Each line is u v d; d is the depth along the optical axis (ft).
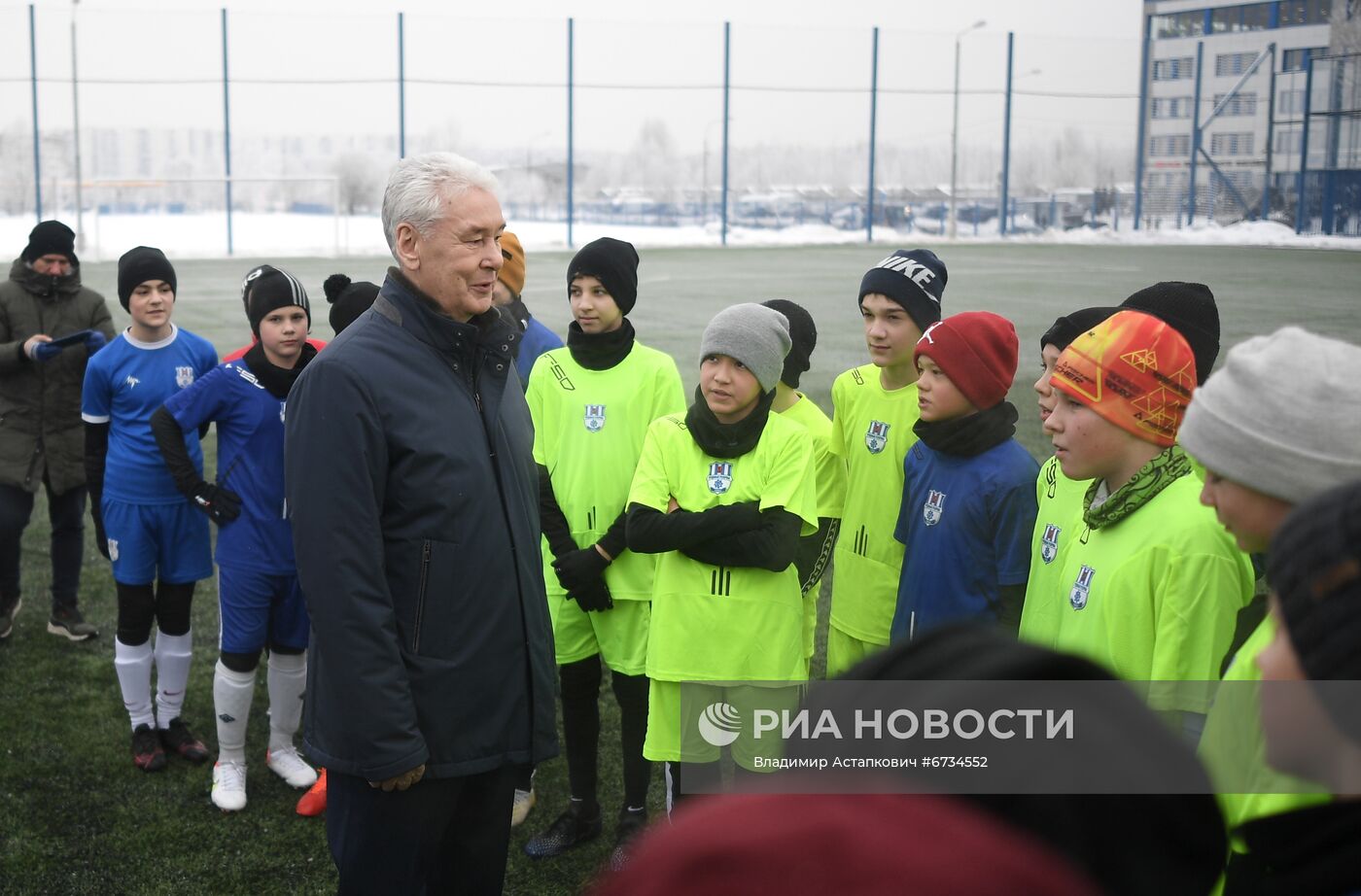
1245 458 5.35
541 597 9.26
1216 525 7.29
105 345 14.46
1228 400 5.49
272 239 116.37
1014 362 10.39
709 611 11.13
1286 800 4.30
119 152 152.76
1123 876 2.27
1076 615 8.09
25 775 13.48
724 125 114.93
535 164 150.30
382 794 8.44
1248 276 72.28
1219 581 7.20
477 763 8.71
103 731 14.70
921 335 11.91
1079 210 131.64
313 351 13.14
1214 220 123.95
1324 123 107.45
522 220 156.46
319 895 11.18
